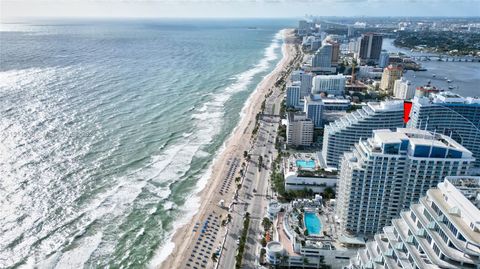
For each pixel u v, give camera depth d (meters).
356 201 194.25
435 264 93.81
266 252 192.25
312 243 190.38
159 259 195.25
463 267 90.56
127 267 189.12
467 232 89.12
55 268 184.62
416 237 102.81
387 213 194.50
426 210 104.62
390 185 188.00
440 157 179.38
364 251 133.25
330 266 187.62
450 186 103.31
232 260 193.50
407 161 182.62
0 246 195.12
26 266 184.50
